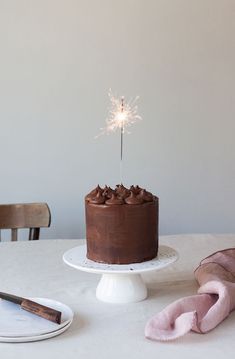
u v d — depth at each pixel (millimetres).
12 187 2492
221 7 2506
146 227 1175
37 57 2418
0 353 960
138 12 2453
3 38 2387
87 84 2465
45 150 2486
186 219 2631
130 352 967
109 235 1160
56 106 2459
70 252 1286
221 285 1137
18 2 2375
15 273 1435
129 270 1125
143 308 1174
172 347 987
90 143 2508
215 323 1062
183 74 2521
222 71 2547
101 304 1199
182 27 2492
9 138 2457
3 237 2494
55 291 1289
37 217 1971
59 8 2402
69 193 2531
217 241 1773
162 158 2566
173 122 2549
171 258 1218
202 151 2590
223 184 2631
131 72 2486
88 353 963
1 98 2422
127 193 1195
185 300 1106
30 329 1029
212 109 2568
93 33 2438
